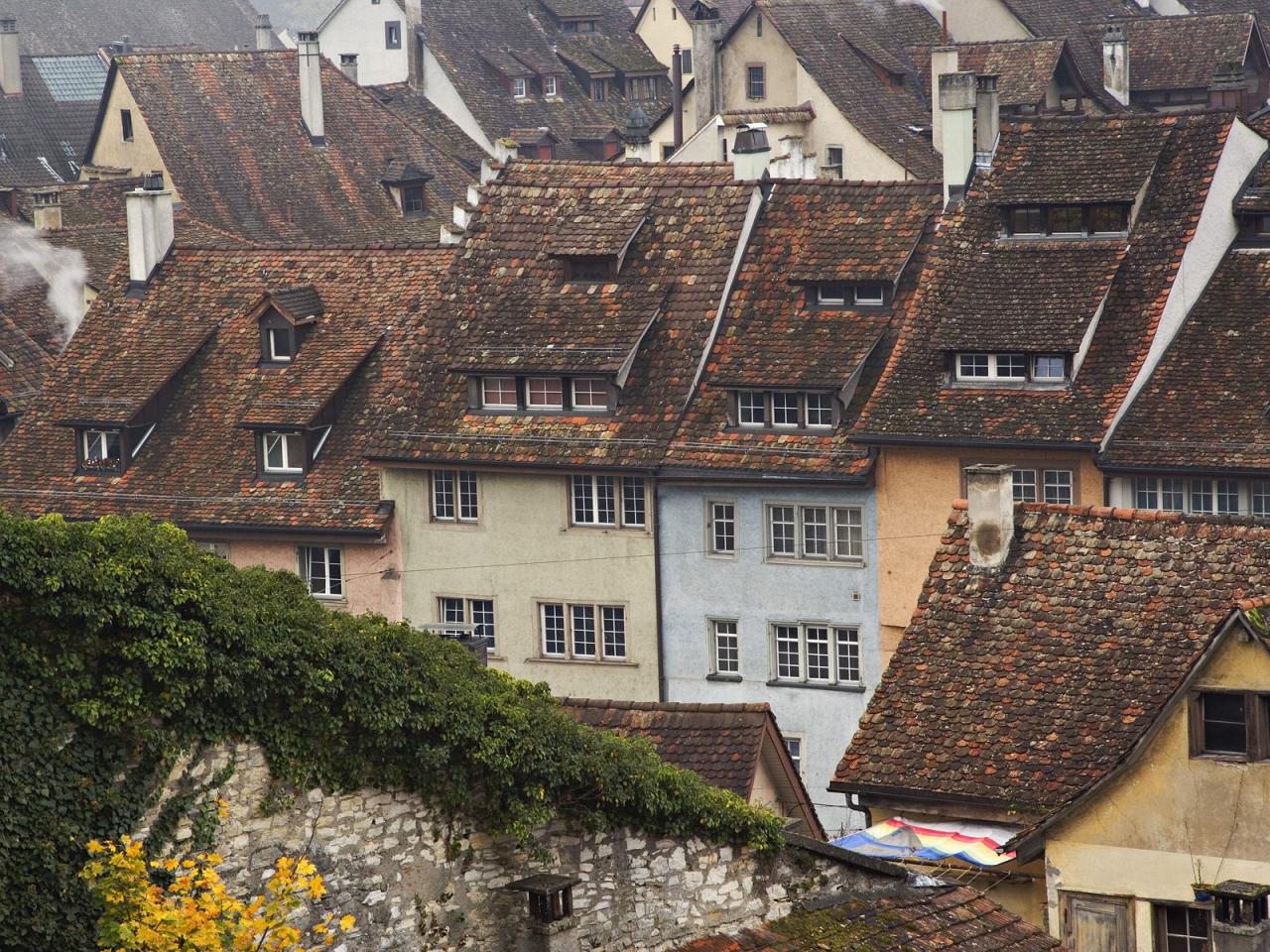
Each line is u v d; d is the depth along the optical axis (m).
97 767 87.75
